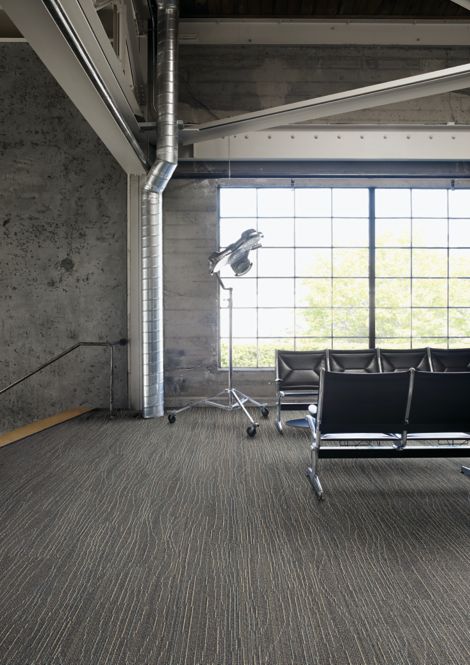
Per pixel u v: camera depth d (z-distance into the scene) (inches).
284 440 192.9
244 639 68.9
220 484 138.7
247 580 85.4
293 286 293.6
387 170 273.6
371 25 268.4
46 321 263.7
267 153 263.6
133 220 259.4
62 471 151.3
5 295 263.0
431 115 271.4
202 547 98.7
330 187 279.0
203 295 275.7
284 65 269.7
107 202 264.4
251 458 166.4
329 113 210.2
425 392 123.2
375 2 254.5
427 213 292.4
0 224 262.7
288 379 212.7
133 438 195.9
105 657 65.0
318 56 270.4
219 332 279.9
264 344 365.7
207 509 119.5
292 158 265.6
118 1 201.5
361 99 197.5
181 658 64.8
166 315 275.1
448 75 180.4
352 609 76.3
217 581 85.1
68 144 264.1
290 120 216.2
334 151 264.4
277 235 292.4
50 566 90.9
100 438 196.1
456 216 293.0
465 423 129.4
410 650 66.3
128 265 260.4
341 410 125.3
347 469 153.0
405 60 271.1
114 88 175.9
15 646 67.4
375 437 131.7
